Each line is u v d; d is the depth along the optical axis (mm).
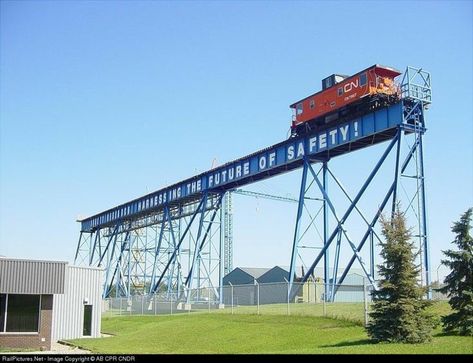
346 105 41375
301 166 48094
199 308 53156
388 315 22094
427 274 34531
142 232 83312
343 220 42219
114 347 29531
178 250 65562
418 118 38594
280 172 50156
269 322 31797
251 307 41406
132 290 81125
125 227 81938
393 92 39312
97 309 39656
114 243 83125
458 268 22984
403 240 23016
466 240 23109
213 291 60125
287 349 23672
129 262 80750
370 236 40031
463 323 22453
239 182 56219
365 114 40375
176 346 28344
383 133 40125
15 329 29391
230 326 32188
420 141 38344
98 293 39844
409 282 22219
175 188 65125
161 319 44281
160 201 68250
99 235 89438
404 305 21828
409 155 38719
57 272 30328
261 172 50531
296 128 46250
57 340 36344
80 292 38781
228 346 26562
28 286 29594
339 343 23312
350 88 41094
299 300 46094
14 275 29484
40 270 29984
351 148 43344
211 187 58219
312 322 29734
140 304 59094
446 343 20531
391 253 22781
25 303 29797
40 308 29922
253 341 27094
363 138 40531
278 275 67375
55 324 37125
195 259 60469
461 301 22672
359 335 24719
